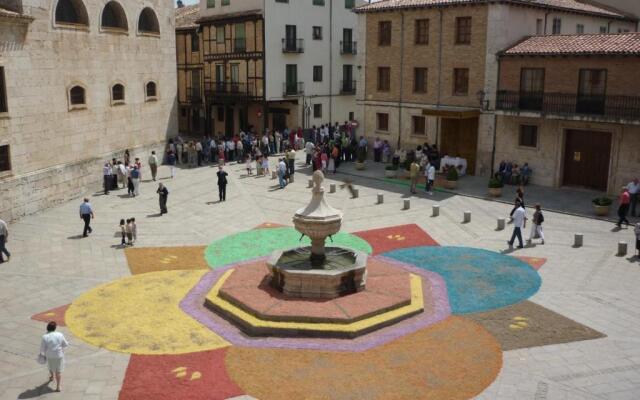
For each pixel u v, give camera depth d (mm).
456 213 27438
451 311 16766
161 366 13891
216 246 23078
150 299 17797
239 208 28828
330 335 15180
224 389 12891
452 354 14297
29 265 20906
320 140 45938
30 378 13422
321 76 50219
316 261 18016
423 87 37875
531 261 20969
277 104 49562
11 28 25906
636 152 28750
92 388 12992
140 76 37750
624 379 13148
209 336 15367
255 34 46312
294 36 47750
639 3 45625
